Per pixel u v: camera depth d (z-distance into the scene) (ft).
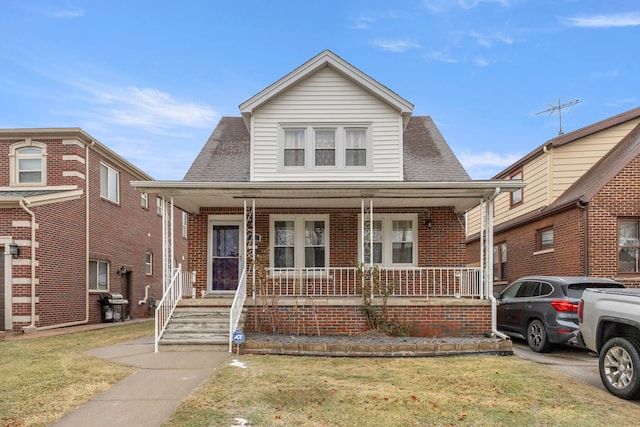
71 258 49.19
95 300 54.49
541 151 47.57
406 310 32.94
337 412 16.29
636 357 17.72
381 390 19.02
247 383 20.03
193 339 29.12
